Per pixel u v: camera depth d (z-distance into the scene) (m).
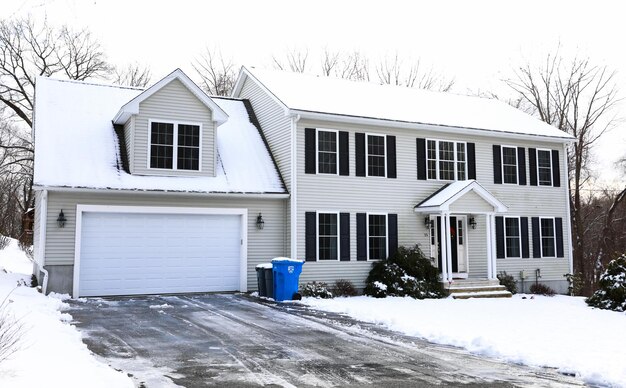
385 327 11.65
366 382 7.20
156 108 16.89
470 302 17.12
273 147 19.47
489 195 19.44
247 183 17.62
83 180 15.37
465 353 9.31
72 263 15.19
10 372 6.15
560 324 12.88
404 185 19.69
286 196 17.80
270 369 7.80
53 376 6.26
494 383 7.33
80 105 18.44
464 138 20.97
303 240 17.73
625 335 11.32
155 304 14.22
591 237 40.56
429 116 20.69
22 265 25.19
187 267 16.72
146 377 7.24
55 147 16.19
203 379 7.20
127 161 16.78
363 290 18.52
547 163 22.70
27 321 9.83
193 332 10.54
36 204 17.88
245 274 17.28
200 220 17.02
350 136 18.95
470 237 20.78
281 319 12.33
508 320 13.30
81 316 12.14
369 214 18.95
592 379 7.66
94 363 7.57
